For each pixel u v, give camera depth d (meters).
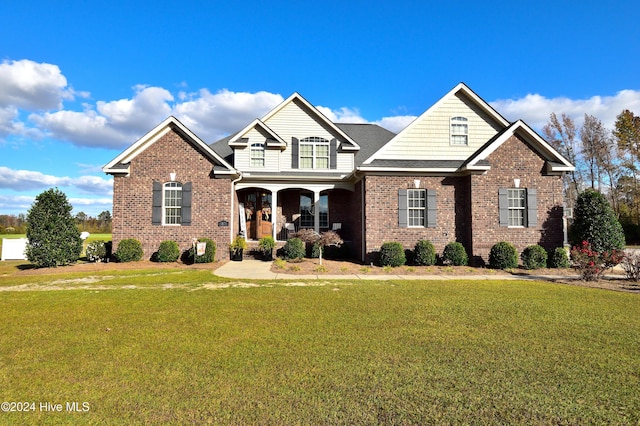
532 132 16.66
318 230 19.44
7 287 11.08
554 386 4.49
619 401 4.14
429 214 17.16
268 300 9.20
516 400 4.14
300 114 20.94
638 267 12.92
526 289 10.98
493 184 16.72
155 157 17.75
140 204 17.58
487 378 4.69
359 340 6.11
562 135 45.84
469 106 18.44
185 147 17.88
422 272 14.75
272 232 20.33
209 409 3.89
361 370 4.90
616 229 15.83
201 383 4.50
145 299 9.28
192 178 17.81
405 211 17.11
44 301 9.03
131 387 4.40
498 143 16.72
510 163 16.83
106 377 4.68
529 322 7.26
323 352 5.55
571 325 7.07
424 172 17.14
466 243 17.06
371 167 16.75
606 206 15.98
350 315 7.73
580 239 16.19
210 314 7.80
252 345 5.85
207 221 17.75
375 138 23.56
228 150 21.86
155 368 4.95
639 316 7.77
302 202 21.56
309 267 15.43
